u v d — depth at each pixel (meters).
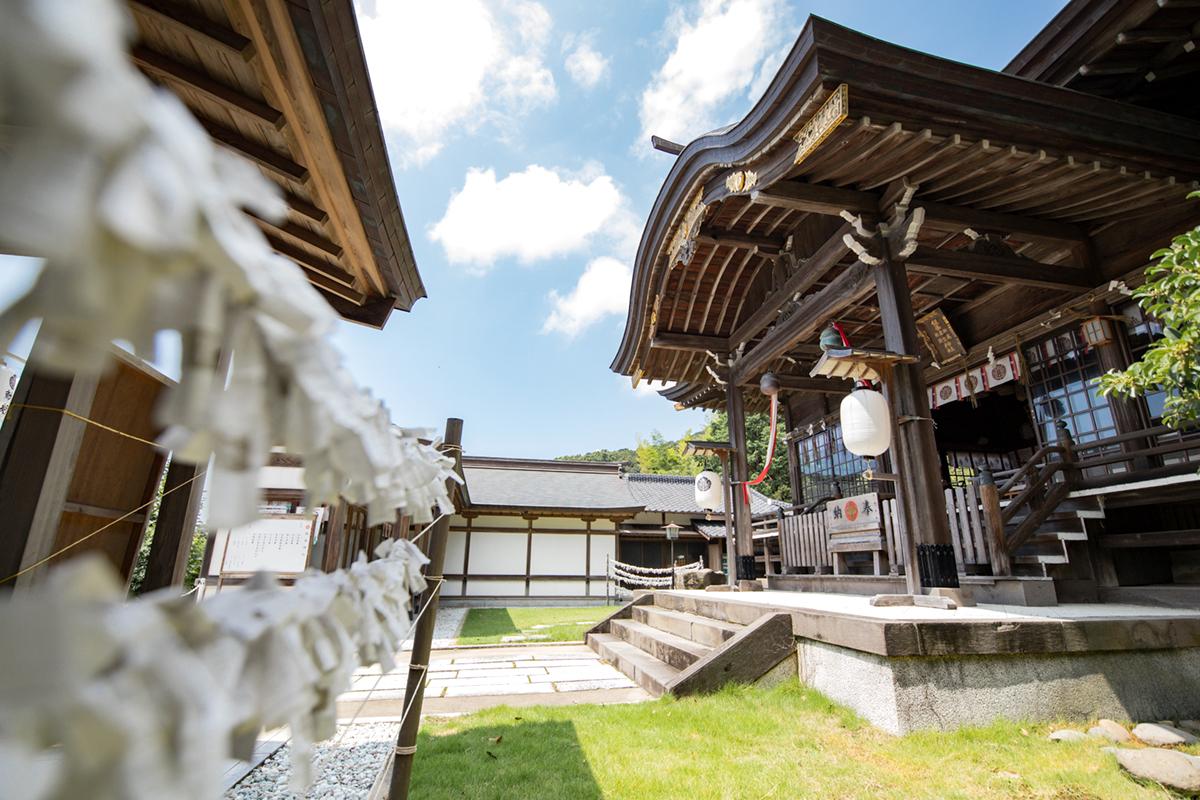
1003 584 4.50
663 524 18.05
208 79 2.18
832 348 4.32
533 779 2.52
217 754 0.34
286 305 0.43
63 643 0.25
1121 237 5.47
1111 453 5.84
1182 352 2.98
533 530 16.80
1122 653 3.36
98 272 0.27
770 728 3.10
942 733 2.94
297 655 0.51
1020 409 10.14
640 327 7.62
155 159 0.29
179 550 2.49
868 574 6.81
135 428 2.26
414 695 2.19
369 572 0.83
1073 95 3.96
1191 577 5.35
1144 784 2.42
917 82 3.67
